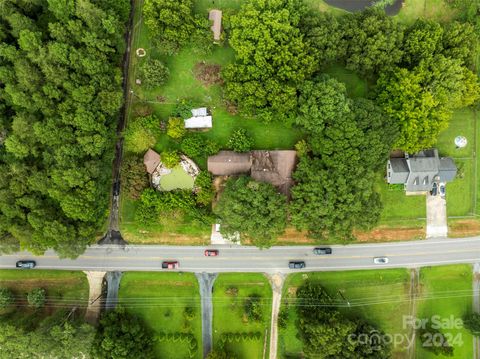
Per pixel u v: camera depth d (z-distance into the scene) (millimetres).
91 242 61531
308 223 60438
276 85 58094
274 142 65625
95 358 59406
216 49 64375
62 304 65500
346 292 67312
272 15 57500
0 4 53062
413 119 59125
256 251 66750
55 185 55844
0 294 63062
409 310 67812
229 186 60875
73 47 53938
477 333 63812
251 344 67250
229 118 65188
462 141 66750
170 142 64938
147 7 58188
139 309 65938
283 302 67062
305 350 60812
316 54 59375
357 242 67500
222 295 66562
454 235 67562
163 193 63938
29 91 54469
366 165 59562
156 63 60375
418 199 67188
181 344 66750
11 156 56969
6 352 57906
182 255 66250
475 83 61250
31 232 56906
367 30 59188
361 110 58312
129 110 64562
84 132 55781
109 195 64500
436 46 60750
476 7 62406
